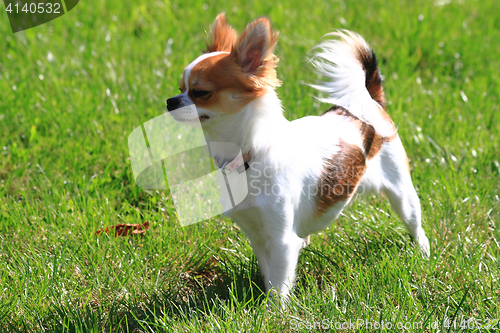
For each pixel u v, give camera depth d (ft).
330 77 13.28
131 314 11.62
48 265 12.72
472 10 32.37
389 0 32.99
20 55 25.34
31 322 11.21
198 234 14.42
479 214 14.99
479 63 25.57
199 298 12.45
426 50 26.68
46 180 16.49
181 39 27.48
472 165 17.44
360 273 11.94
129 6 31.86
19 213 14.76
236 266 13.25
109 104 20.95
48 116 19.94
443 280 12.41
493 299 11.32
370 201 16.16
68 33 28.09
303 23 29.07
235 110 10.91
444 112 20.84
